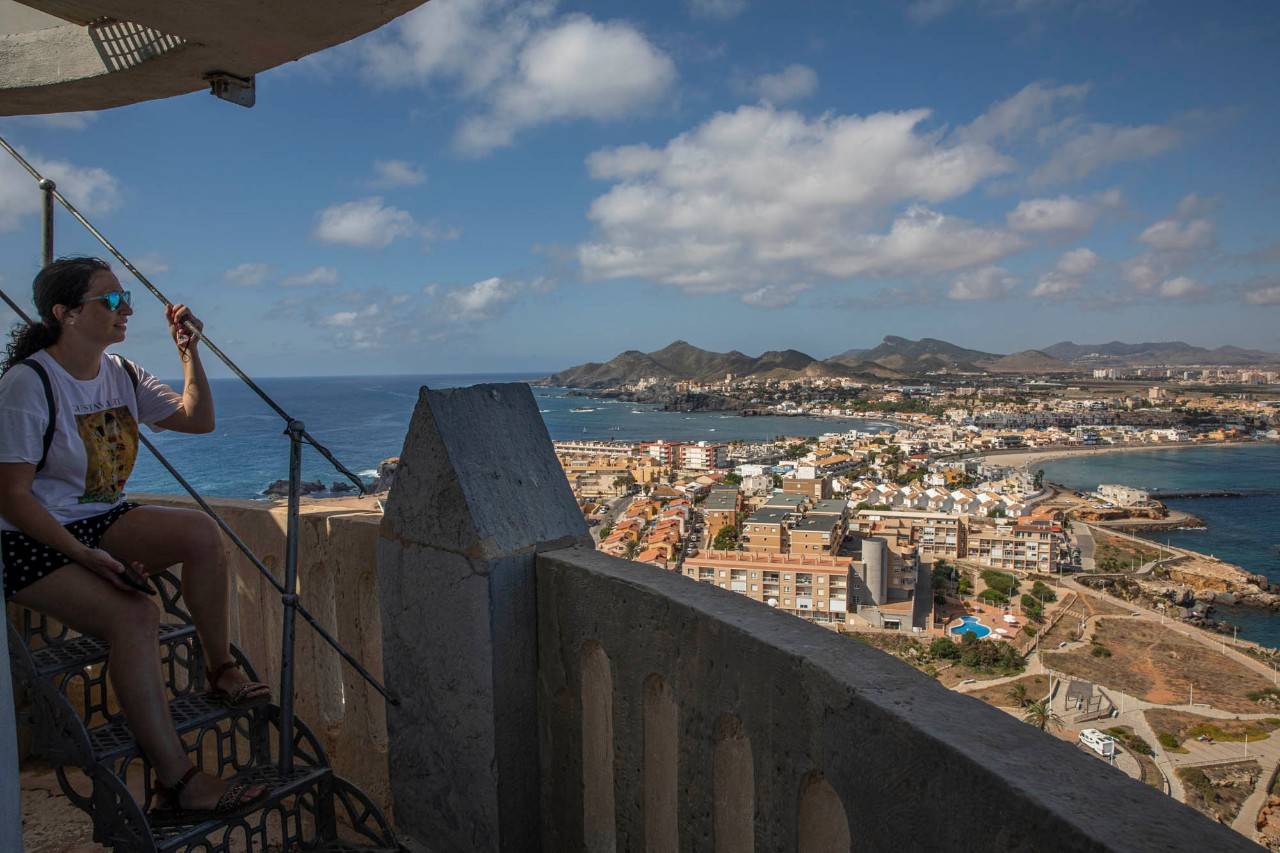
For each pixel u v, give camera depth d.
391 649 2.56
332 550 3.12
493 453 2.44
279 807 2.39
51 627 3.31
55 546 2.16
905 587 60.47
